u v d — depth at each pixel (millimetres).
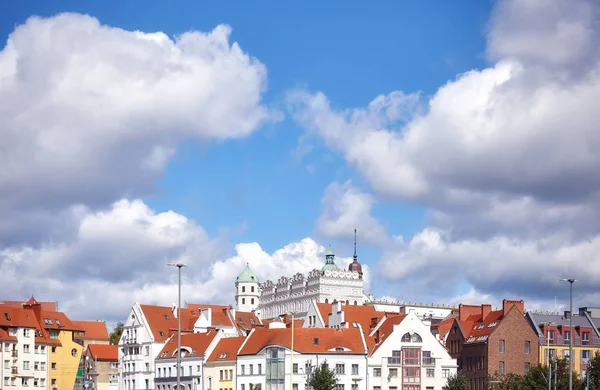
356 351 189000
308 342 188375
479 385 193750
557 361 174375
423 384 191000
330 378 175875
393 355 190625
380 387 188750
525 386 173500
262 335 195375
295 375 185000
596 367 175375
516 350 193500
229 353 197875
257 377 189125
